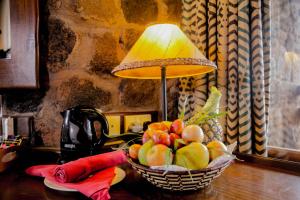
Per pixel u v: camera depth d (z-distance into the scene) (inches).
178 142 23.3
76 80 42.4
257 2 38.7
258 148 39.0
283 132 47.3
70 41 41.8
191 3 47.8
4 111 40.2
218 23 42.5
